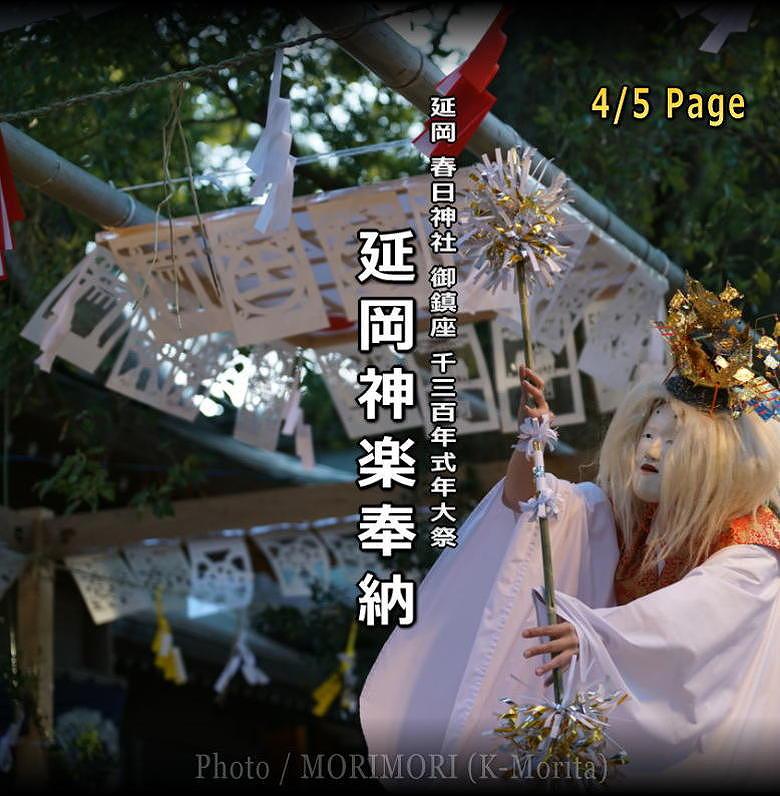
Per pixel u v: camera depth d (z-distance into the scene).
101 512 9.29
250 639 12.96
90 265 5.96
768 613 3.61
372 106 10.11
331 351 6.78
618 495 3.85
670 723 3.44
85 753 9.94
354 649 11.50
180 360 6.26
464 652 3.90
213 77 9.03
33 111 4.49
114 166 8.61
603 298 6.76
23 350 8.27
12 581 9.16
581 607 3.43
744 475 3.68
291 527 9.35
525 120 8.64
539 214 3.64
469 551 3.95
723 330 3.76
